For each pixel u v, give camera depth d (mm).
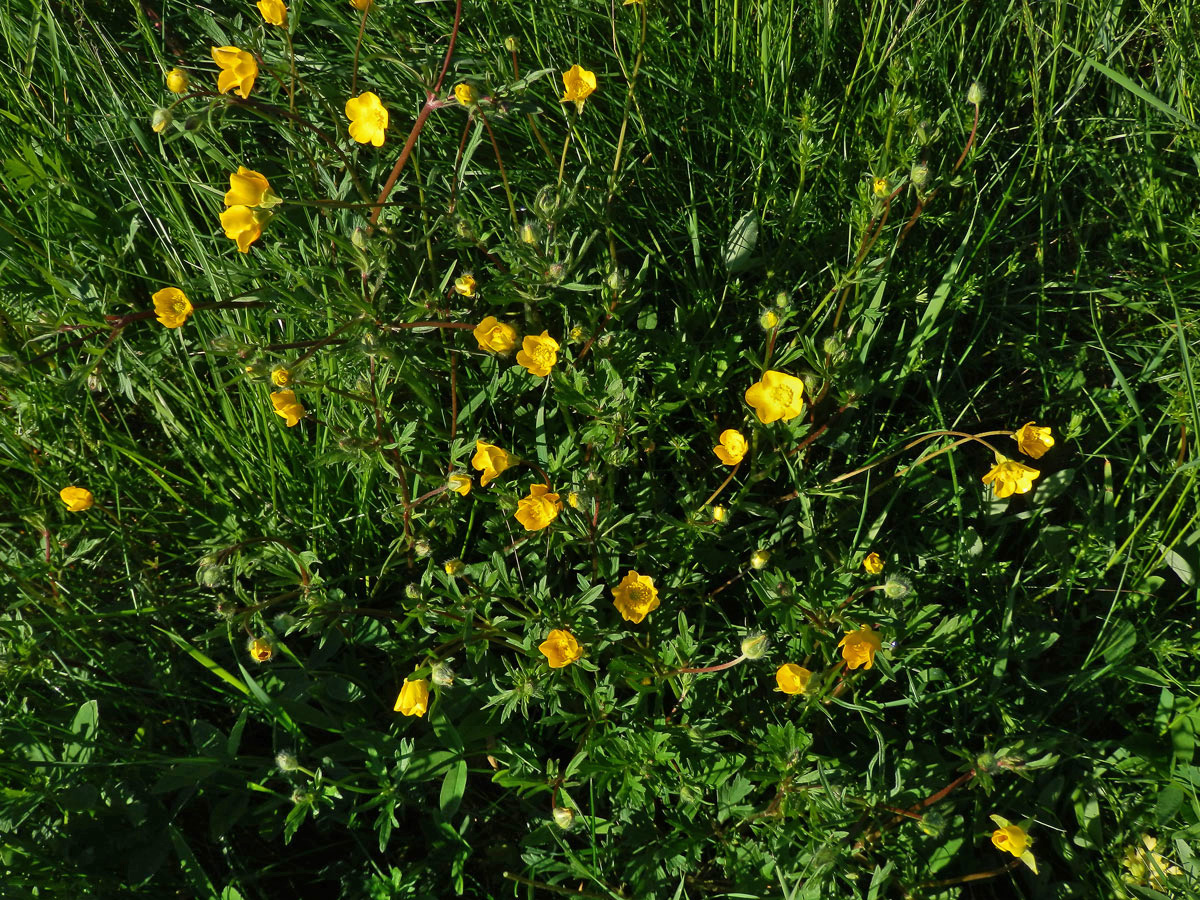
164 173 641
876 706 578
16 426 618
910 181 633
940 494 654
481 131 636
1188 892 560
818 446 659
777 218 688
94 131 673
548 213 578
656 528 621
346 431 606
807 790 543
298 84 613
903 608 618
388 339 571
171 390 610
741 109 697
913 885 559
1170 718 601
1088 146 732
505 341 578
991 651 621
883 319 673
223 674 552
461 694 589
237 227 542
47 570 594
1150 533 640
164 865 564
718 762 574
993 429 688
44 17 696
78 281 633
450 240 615
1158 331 694
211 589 614
